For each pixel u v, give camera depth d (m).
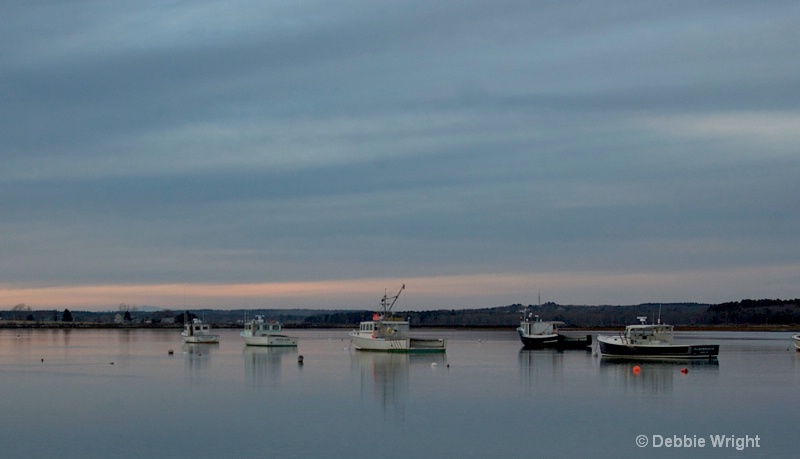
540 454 75.06
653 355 171.50
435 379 130.00
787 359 178.25
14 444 78.69
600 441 80.25
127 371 147.12
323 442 79.19
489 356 185.25
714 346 170.00
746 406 100.94
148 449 76.44
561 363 161.50
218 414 93.94
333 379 130.50
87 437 81.38
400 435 82.12
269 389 116.94
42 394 112.00
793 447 78.38
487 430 84.94
